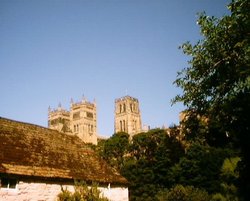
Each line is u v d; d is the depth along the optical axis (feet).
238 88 50.72
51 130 84.23
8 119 75.05
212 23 56.24
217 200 114.52
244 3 50.11
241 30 51.62
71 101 480.23
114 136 232.12
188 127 67.62
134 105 483.92
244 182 60.59
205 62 58.34
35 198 61.36
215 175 141.90
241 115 52.70
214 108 60.03
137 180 166.40
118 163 208.03
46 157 71.20
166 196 115.96
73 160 77.41
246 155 55.93
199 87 60.70
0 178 56.95
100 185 75.41
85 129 456.45
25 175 60.49
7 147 65.62
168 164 169.17
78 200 60.49
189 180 149.79
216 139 128.16
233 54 53.62
